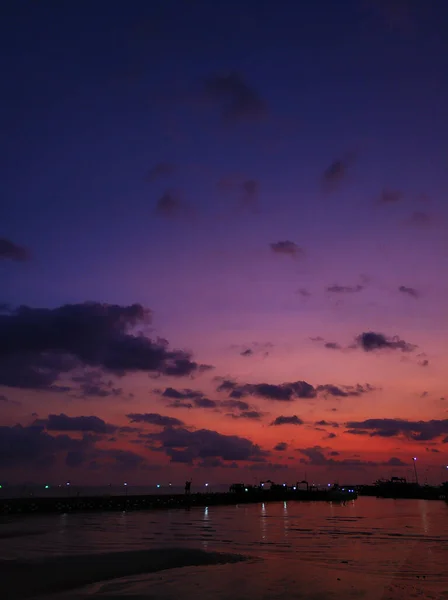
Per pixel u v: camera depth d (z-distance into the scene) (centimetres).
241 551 3475
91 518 6912
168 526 5588
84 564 2895
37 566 2836
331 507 10469
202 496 12862
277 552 3444
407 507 10300
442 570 2759
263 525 5728
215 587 2323
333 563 2989
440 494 16775
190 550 3425
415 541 4103
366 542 4028
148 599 2117
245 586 2342
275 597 2145
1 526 5572
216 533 4772
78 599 2123
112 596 2169
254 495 14338
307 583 2400
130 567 2814
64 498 9862
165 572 2680
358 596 2153
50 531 4953
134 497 11350
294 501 14350
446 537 4409
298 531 5000
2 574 2625
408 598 2114
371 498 17538
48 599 2134
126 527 5447
